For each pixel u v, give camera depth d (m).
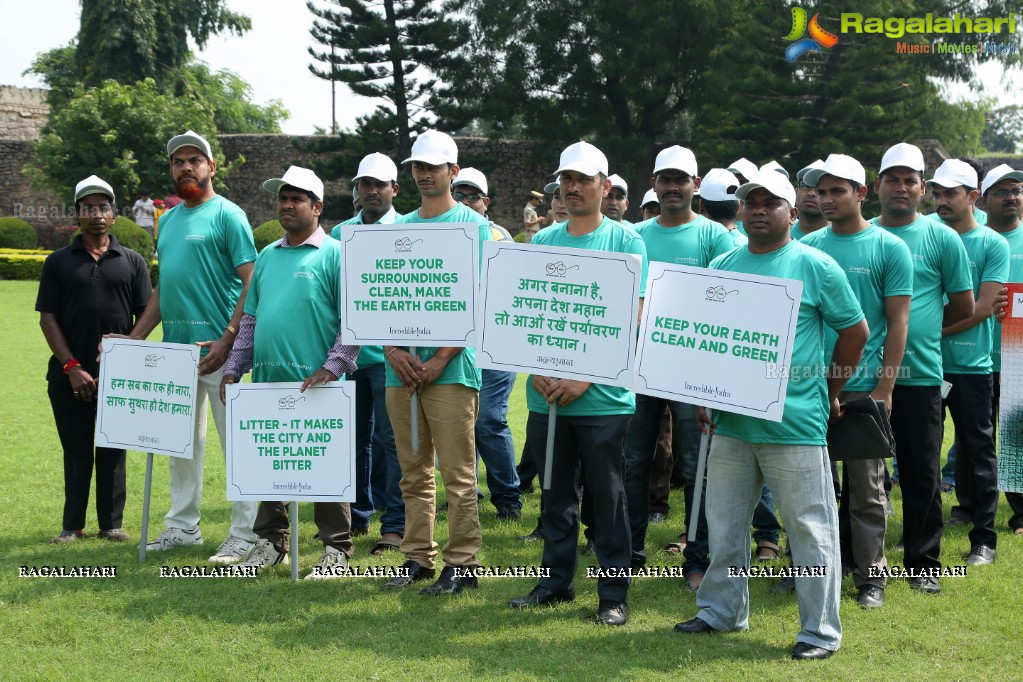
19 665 4.66
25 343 16.95
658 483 7.44
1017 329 6.11
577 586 5.84
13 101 49.16
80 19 45.78
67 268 6.87
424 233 5.51
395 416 5.78
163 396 6.25
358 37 33.38
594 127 35.62
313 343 6.05
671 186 6.57
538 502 8.01
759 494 5.14
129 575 6.01
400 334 5.58
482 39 35.47
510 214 38.16
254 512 6.48
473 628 5.14
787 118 30.41
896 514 7.54
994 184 7.44
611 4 33.75
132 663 4.70
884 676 4.54
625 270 5.11
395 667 4.64
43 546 6.66
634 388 5.06
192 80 51.47
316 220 6.25
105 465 6.85
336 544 6.06
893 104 30.84
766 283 4.82
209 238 6.61
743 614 5.12
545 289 5.22
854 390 5.72
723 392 4.89
